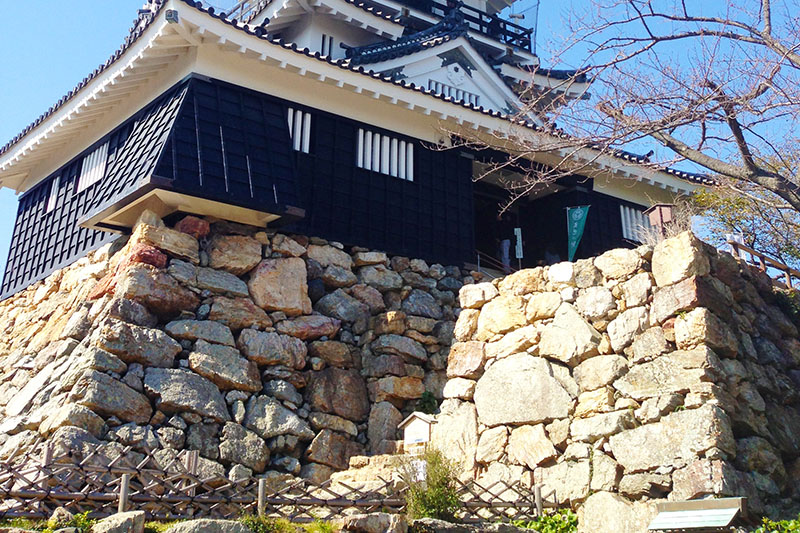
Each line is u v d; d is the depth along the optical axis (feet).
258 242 38.34
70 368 32.96
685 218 34.06
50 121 46.39
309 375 36.17
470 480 26.16
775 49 26.25
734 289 26.73
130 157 39.47
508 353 28.94
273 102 40.91
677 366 24.35
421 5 70.90
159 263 34.88
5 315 48.96
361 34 63.36
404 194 44.21
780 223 42.16
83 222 38.34
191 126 37.22
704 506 20.99
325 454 33.99
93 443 28.99
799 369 27.73
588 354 26.61
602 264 27.66
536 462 26.43
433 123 46.26
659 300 25.63
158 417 31.17
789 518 22.91
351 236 41.60
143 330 32.81
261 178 37.96
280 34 63.67
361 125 43.73
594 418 25.43
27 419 32.81
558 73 63.16
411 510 22.86
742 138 26.81
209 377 33.27
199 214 37.42
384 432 35.37
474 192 53.52
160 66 40.65
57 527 18.94
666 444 23.39
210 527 19.29
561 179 50.78
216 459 31.40
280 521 20.71
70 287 42.04
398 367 37.19
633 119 28.02
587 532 23.81
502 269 48.88
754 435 23.99
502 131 45.65
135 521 18.75
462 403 29.76
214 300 35.53
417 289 42.37
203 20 37.40
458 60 58.44
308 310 38.04
